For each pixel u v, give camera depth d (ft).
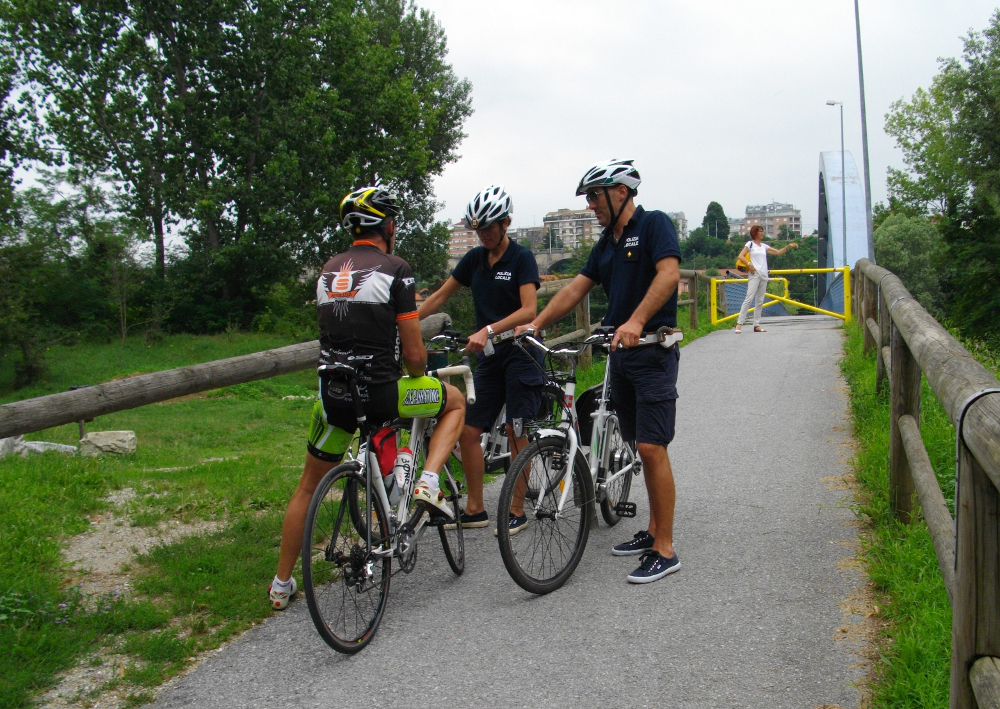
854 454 19.20
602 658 10.43
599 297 53.62
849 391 26.08
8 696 9.78
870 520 14.64
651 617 11.51
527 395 15.33
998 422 5.26
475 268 15.79
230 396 65.36
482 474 16.08
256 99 115.24
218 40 107.04
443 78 143.84
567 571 13.10
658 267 12.97
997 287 66.80
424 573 13.83
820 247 164.04
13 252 87.56
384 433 12.17
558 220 500.74
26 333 81.61
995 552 5.90
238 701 9.81
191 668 10.72
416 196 131.44
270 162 104.94
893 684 8.99
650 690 9.57
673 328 13.19
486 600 12.53
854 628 10.74
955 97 122.11
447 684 10.00
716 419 24.16
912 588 11.08
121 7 105.91
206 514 17.72
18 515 16.90
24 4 102.73
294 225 106.83
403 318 11.55
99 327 102.12
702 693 9.43
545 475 12.89
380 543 11.61
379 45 114.93
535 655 10.62
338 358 11.49
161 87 108.58
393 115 111.55
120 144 109.81
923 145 151.23
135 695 10.01
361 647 11.07
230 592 12.93
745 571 12.94
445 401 12.52
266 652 11.09
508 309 15.49
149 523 17.16
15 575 13.33
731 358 35.42
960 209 69.72
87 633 11.46
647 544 14.14
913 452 12.31
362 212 11.70
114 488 20.48
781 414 24.16
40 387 78.28
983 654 5.99
